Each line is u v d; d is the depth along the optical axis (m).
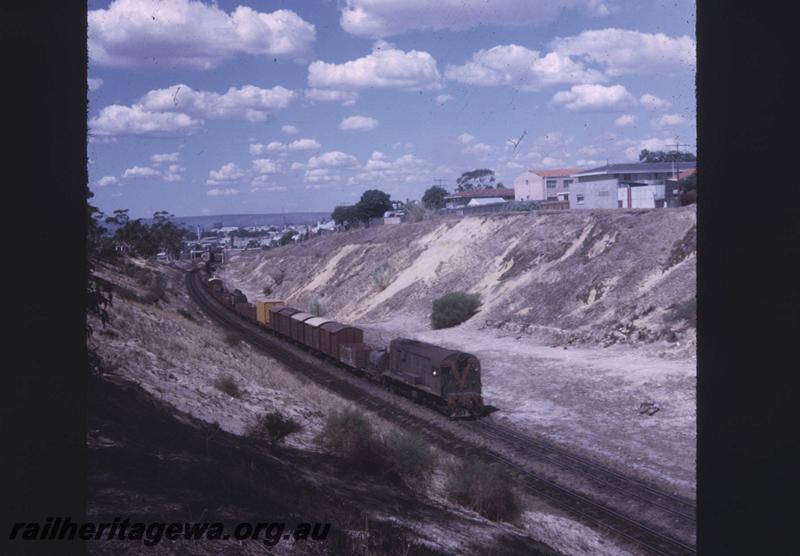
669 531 19.52
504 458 26.80
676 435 28.36
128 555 8.27
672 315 45.66
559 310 57.22
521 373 42.59
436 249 91.06
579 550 17.73
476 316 64.75
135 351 26.66
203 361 32.72
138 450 12.52
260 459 16.19
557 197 133.50
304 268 131.38
